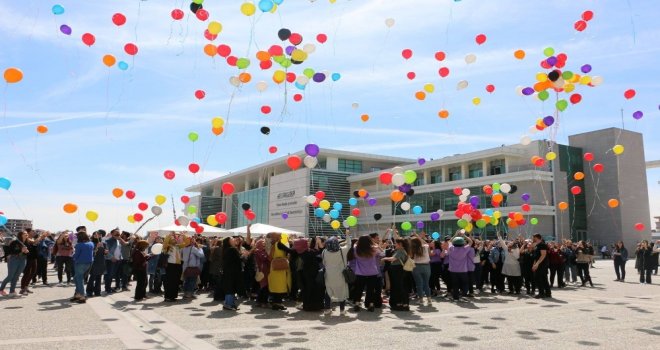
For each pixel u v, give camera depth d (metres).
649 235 43.22
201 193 77.69
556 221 35.22
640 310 9.38
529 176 34.34
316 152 11.73
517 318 8.36
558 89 11.30
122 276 13.39
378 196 45.97
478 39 11.53
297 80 11.64
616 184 41.00
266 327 7.42
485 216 13.68
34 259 12.07
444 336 6.69
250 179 63.00
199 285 13.67
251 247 11.20
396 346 6.02
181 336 6.63
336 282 8.77
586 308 9.71
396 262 9.51
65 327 7.23
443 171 42.31
